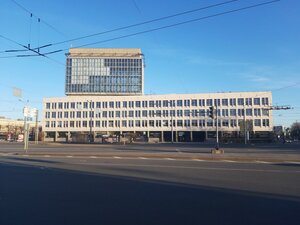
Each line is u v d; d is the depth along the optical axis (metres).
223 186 12.20
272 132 116.25
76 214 8.16
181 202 9.47
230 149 48.88
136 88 137.50
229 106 120.19
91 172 16.50
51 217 7.89
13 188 11.76
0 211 8.47
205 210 8.53
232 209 8.62
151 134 126.50
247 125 104.19
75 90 137.50
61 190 11.35
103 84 137.75
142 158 26.92
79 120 131.75
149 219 7.70
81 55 138.25
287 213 8.22
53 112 134.00
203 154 32.31
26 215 8.08
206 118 121.81
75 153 32.03
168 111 125.50
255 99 118.44
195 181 13.45
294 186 12.21
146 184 12.64
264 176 15.14
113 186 12.17
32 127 135.00
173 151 39.59
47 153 32.09
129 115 128.62
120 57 138.38
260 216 7.94
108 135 120.88
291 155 30.70
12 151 37.12
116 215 8.06
